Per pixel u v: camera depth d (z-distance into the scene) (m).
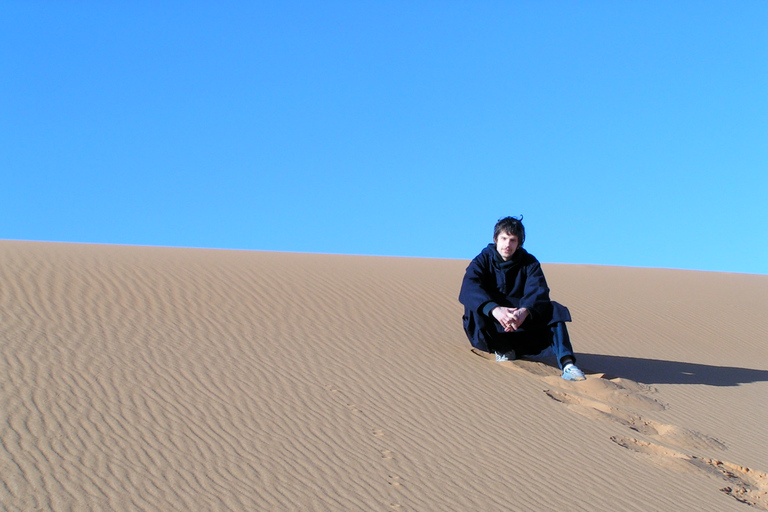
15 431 5.41
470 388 7.95
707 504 5.69
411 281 14.18
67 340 7.90
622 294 16.22
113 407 6.14
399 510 4.87
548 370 9.12
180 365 7.51
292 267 14.17
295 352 8.55
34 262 11.58
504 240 8.82
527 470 5.88
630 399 8.27
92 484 4.75
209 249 18.53
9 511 4.28
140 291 10.55
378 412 6.83
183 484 4.91
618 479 5.94
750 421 8.21
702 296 17.12
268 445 5.74
